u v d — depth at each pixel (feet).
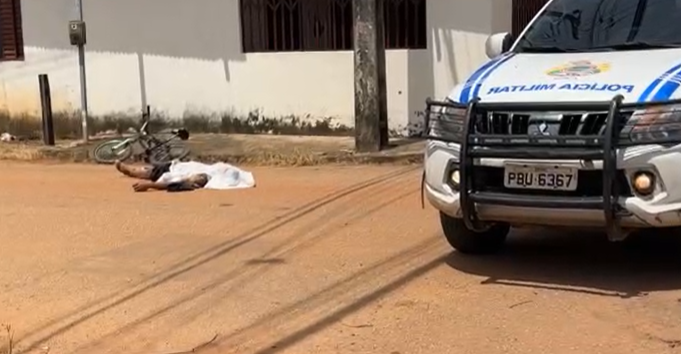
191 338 16.25
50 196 30.83
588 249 21.33
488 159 17.83
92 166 38.40
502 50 22.25
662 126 16.60
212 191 30.94
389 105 42.65
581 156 16.74
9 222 26.61
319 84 43.91
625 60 18.76
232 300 18.34
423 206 23.94
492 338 15.64
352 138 43.01
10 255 22.59
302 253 21.91
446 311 17.13
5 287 19.79
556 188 17.21
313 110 44.21
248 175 32.48
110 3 47.03
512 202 17.51
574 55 19.89
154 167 33.83
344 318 16.96
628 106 16.72
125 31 47.03
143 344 16.05
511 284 18.70
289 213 26.78
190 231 24.73
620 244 21.58
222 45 45.47
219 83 45.85
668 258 20.21
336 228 24.58
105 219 26.66
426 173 19.45
